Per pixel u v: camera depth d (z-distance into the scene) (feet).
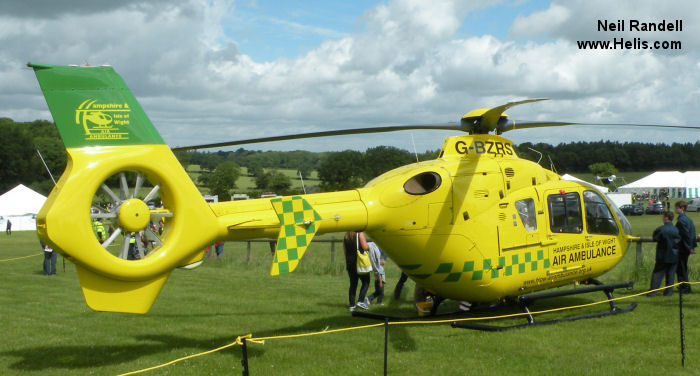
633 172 348.18
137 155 20.66
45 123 371.15
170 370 21.39
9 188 274.98
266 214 23.48
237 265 54.75
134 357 23.25
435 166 27.32
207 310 32.91
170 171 21.35
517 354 22.81
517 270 28.27
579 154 344.69
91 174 19.74
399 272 47.44
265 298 36.73
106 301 20.39
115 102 20.62
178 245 21.34
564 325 27.43
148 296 21.18
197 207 21.85
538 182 30.09
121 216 20.30
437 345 24.57
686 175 186.29
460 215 27.07
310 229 23.32
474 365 21.53
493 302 29.01
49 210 18.97
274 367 21.68
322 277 46.98
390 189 26.30
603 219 31.71
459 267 27.20
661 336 24.98
